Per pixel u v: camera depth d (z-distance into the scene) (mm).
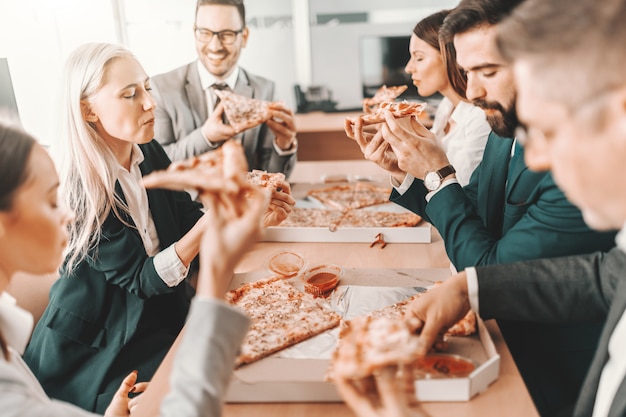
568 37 695
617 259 1167
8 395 852
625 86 679
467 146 2414
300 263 1706
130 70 1753
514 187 1570
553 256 1360
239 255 895
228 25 2904
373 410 826
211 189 872
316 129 3637
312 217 2084
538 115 745
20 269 1016
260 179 1801
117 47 1777
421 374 1115
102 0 3541
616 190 731
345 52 4531
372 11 4426
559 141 742
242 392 1137
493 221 1731
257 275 1618
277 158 2881
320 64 4555
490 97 1365
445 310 1208
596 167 724
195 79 3025
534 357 1416
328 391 1125
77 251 1688
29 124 3887
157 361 1749
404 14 4441
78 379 1706
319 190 2387
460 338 1249
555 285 1213
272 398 1141
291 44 4438
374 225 1980
